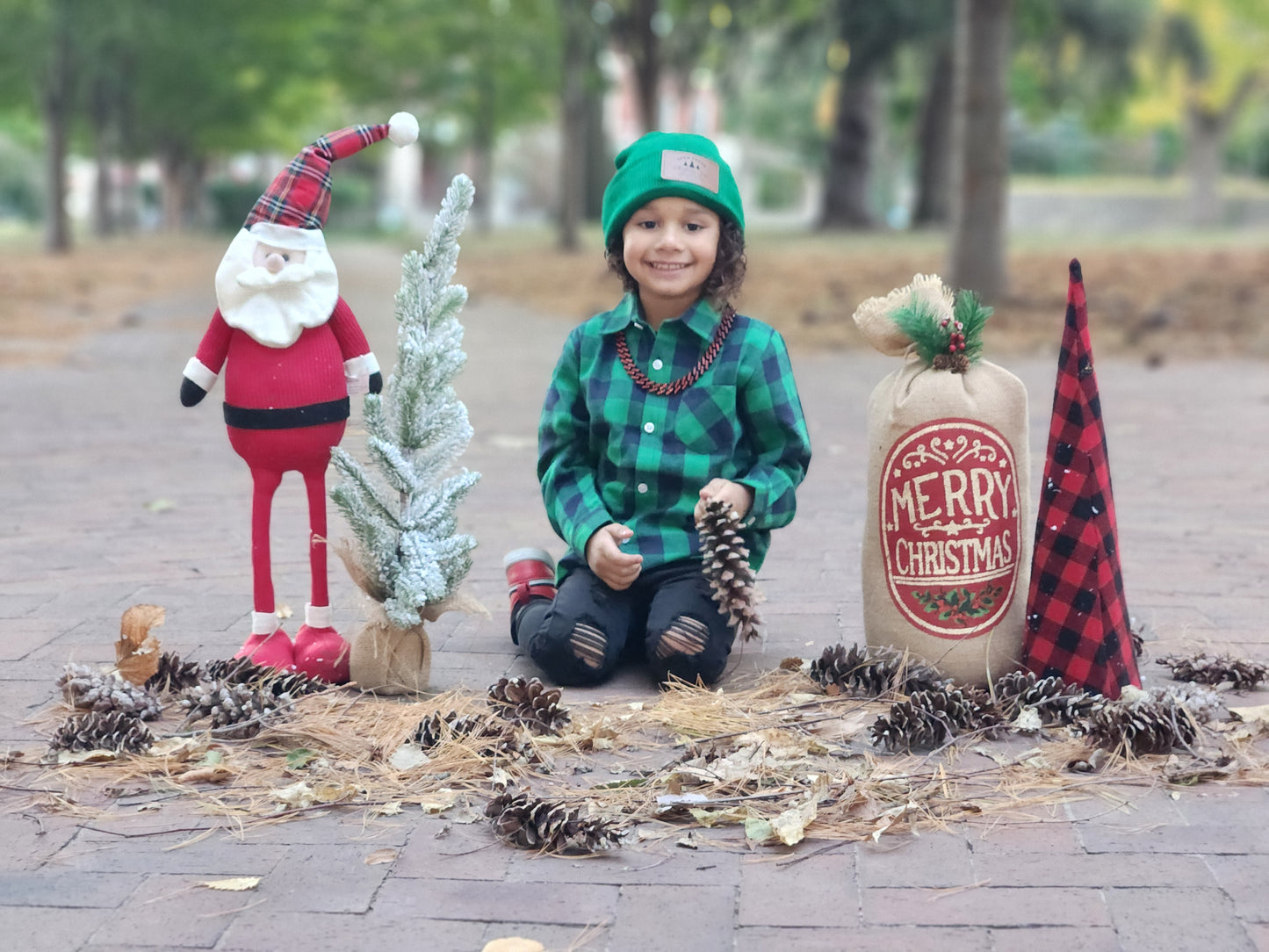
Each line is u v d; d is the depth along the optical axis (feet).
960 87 43.50
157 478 20.48
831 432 24.31
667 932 7.41
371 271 77.92
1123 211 148.66
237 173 260.62
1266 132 196.13
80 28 84.43
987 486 10.91
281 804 9.09
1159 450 22.36
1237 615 13.42
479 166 145.07
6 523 17.56
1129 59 98.84
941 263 62.85
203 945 7.32
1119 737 9.74
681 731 10.32
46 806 9.08
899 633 11.18
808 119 180.04
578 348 12.17
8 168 224.33
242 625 13.21
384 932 7.45
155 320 46.65
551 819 8.43
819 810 8.86
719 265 11.64
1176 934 7.27
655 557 11.71
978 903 7.65
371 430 11.09
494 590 14.64
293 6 96.12
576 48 86.89
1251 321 39.58
